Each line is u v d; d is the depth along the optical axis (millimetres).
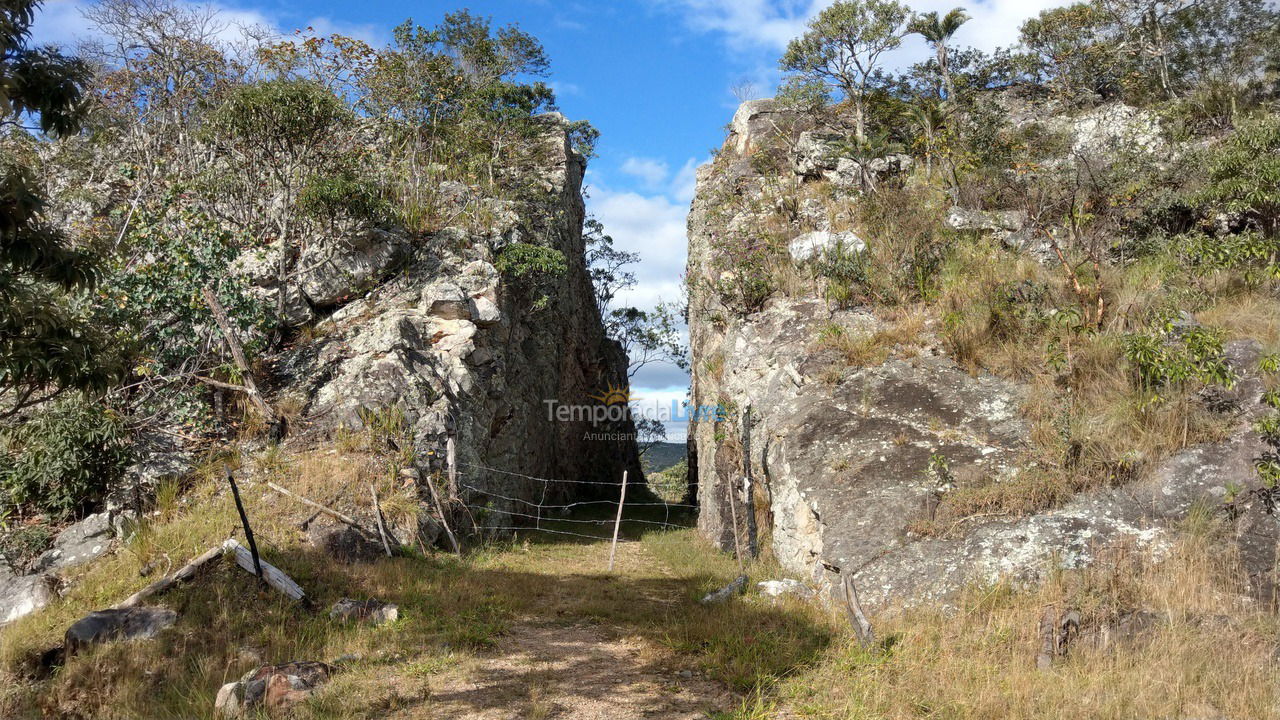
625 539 18938
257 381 14930
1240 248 12195
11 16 5953
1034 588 7949
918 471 10227
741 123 29594
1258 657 6195
